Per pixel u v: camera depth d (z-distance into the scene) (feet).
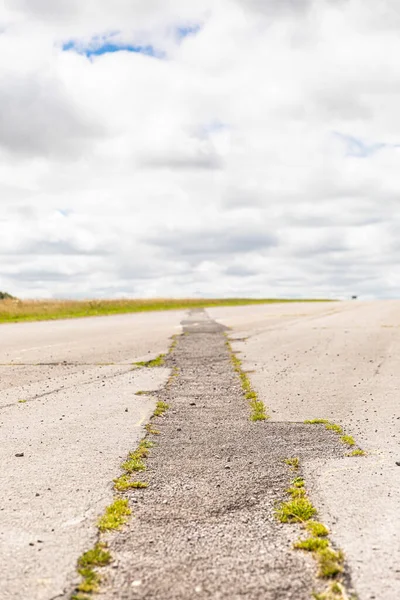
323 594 10.84
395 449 20.47
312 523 13.93
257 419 25.11
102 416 25.49
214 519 14.32
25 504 15.17
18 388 32.14
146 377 35.91
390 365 40.73
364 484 16.83
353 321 86.94
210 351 48.85
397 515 14.56
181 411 26.76
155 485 16.74
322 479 17.29
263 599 10.68
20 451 20.04
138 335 64.03
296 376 36.45
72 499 15.53
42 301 132.87
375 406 27.68
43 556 12.29
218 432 22.98
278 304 203.72
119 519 14.16
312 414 26.13
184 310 144.56
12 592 10.88
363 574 11.60
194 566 11.89
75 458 19.25
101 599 10.68
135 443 21.18
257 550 12.62
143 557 12.27
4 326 82.02
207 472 17.95
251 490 16.35
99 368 39.47
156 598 10.69
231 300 249.14
